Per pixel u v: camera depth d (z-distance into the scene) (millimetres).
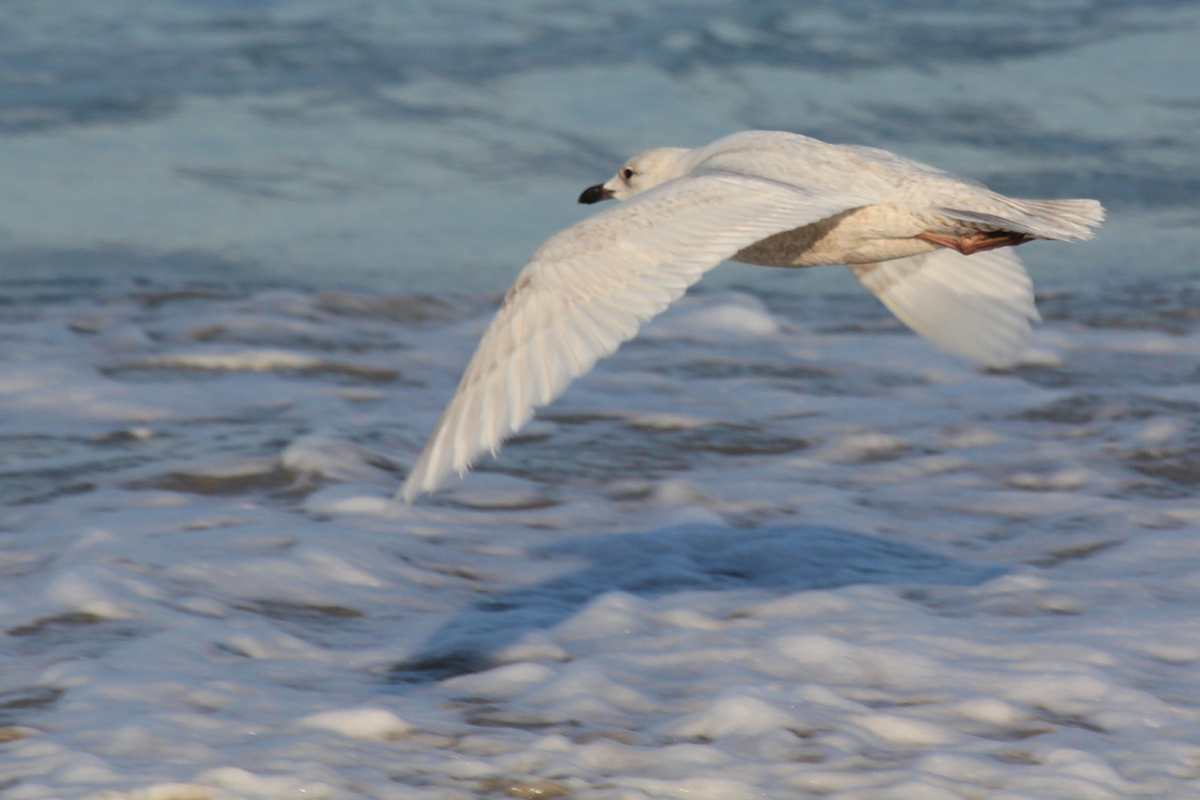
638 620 9609
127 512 11336
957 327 9180
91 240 20438
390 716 8039
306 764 7477
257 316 17344
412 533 11141
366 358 16109
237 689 8422
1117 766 7578
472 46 30688
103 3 33500
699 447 13422
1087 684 8453
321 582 10102
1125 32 31984
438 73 28797
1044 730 7992
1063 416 14289
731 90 27797
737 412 14398
